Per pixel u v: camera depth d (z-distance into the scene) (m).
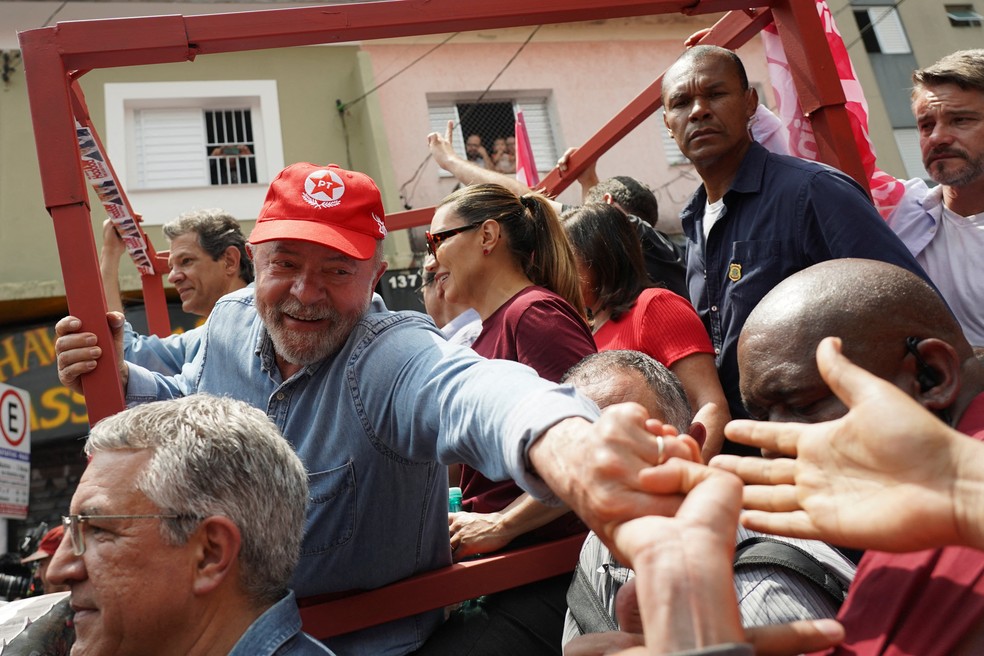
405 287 10.34
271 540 1.46
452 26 2.12
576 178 3.69
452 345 1.71
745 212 2.39
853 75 2.88
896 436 0.87
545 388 1.26
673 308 2.41
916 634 0.98
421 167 11.35
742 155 2.46
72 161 1.95
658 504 0.95
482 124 11.87
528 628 2.00
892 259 2.14
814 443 0.96
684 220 2.71
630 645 1.23
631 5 2.20
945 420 1.20
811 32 2.36
